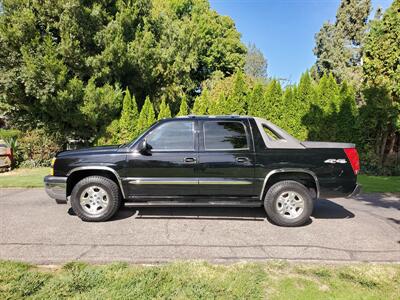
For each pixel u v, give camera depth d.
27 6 11.79
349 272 3.20
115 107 13.29
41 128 12.88
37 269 3.21
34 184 8.15
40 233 4.40
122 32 14.10
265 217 5.38
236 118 5.05
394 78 10.27
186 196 4.94
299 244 4.07
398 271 3.23
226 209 5.91
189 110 18.73
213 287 2.84
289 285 2.92
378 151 11.15
